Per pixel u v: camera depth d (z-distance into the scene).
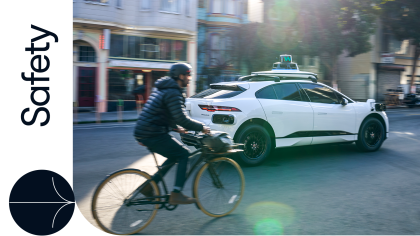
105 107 17.64
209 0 21.89
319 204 4.00
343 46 20.83
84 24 16.64
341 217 3.62
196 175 3.56
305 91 6.41
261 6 24.92
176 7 18.75
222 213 3.67
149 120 3.29
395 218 3.61
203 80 20.84
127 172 3.31
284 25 20.50
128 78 18.41
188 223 3.48
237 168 3.79
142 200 3.35
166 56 19.20
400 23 24.16
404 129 10.91
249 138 5.70
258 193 4.39
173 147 3.39
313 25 20.38
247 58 21.50
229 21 22.14
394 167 5.84
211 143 3.52
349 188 4.63
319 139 6.39
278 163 6.06
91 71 17.59
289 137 6.07
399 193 4.43
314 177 5.16
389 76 28.28
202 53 22.00
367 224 3.45
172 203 3.40
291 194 4.36
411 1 23.47
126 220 3.29
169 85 3.28
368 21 20.92
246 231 3.29
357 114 6.83
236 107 5.52
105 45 17.28
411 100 24.73
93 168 5.68
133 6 18.17
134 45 18.36
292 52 20.97
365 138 7.01
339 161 6.25
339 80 29.64
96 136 9.27
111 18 17.08
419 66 29.70
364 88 27.47
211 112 5.51
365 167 5.82
